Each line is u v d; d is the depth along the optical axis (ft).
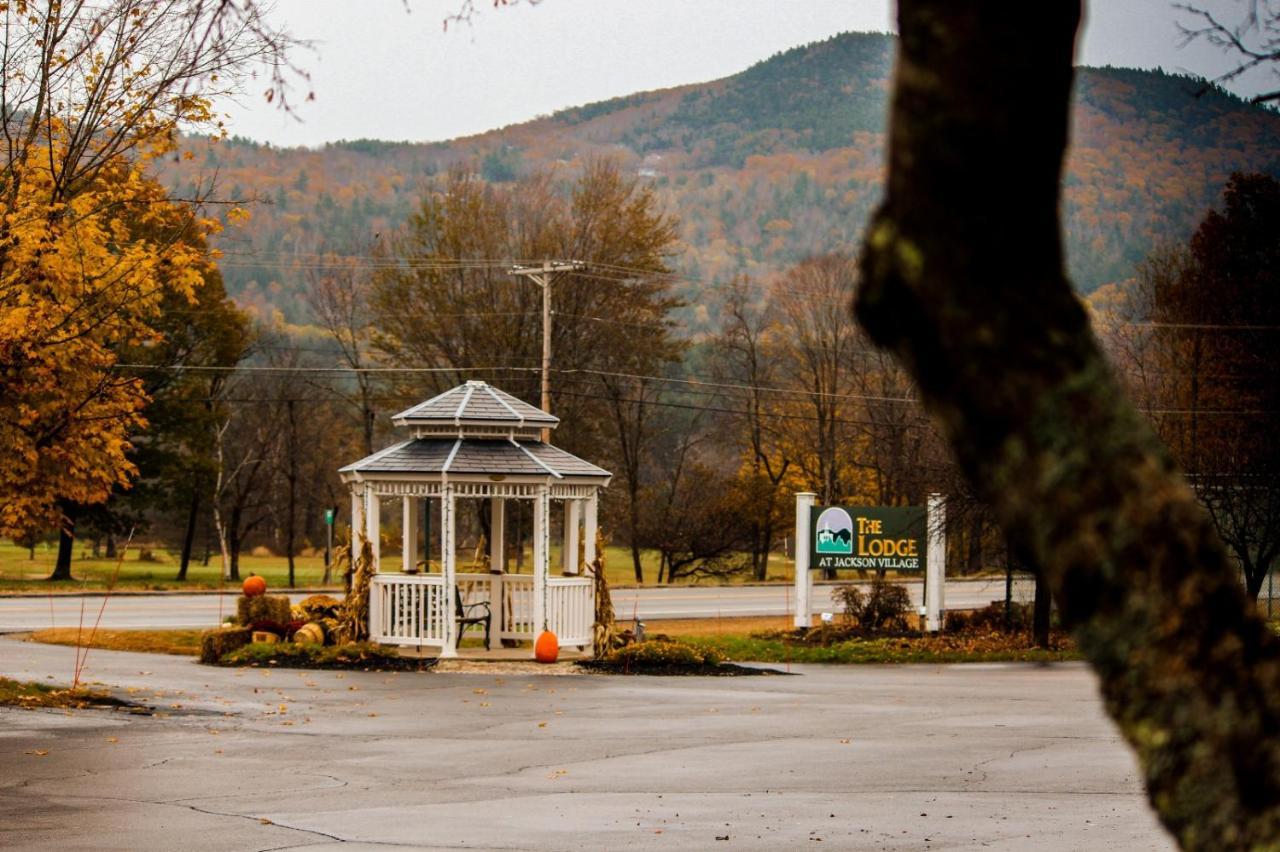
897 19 12.69
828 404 270.46
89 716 69.72
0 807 46.19
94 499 80.64
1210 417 161.17
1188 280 173.68
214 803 47.91
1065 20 12.39
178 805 47.32
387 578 108.88
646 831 43.14
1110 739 67.87
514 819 45.37
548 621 109.81
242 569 279.90
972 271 12.12
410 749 62.59
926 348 12.46
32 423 76.59
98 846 39.88
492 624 115.44
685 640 125.18
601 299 223.51
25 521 78.74
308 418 249.75
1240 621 11.65
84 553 303.27
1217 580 11.65
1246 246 170.91
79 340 75.46
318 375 267.18
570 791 51.67
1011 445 12.05
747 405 277.64
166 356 219.41
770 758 60.95
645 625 148.77
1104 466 11.80
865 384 270.05
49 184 75.72
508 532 246.27
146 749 60.03
